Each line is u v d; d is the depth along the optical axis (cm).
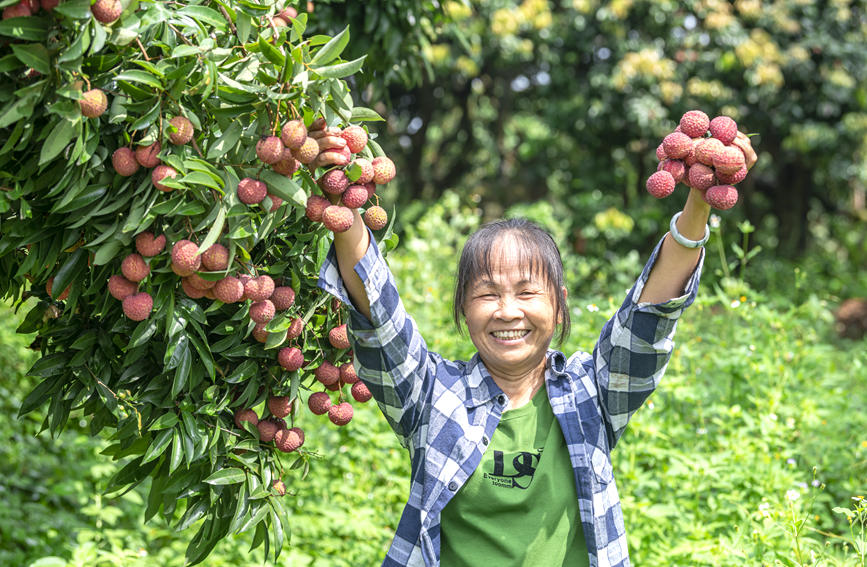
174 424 166
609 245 1093
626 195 1112
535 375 174
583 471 162
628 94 1025
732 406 349
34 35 133
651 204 1068
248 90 146
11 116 133
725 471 307
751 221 1297
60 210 147
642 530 286
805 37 1052
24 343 516
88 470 417
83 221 146
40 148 147
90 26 135
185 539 354
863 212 1388
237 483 178
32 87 134
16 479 395
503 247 169
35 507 379
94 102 137
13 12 132
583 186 1109
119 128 146
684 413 361
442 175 1367
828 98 1062
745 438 327
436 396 170
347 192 154
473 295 170
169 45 148
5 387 490
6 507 366
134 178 148
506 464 164
